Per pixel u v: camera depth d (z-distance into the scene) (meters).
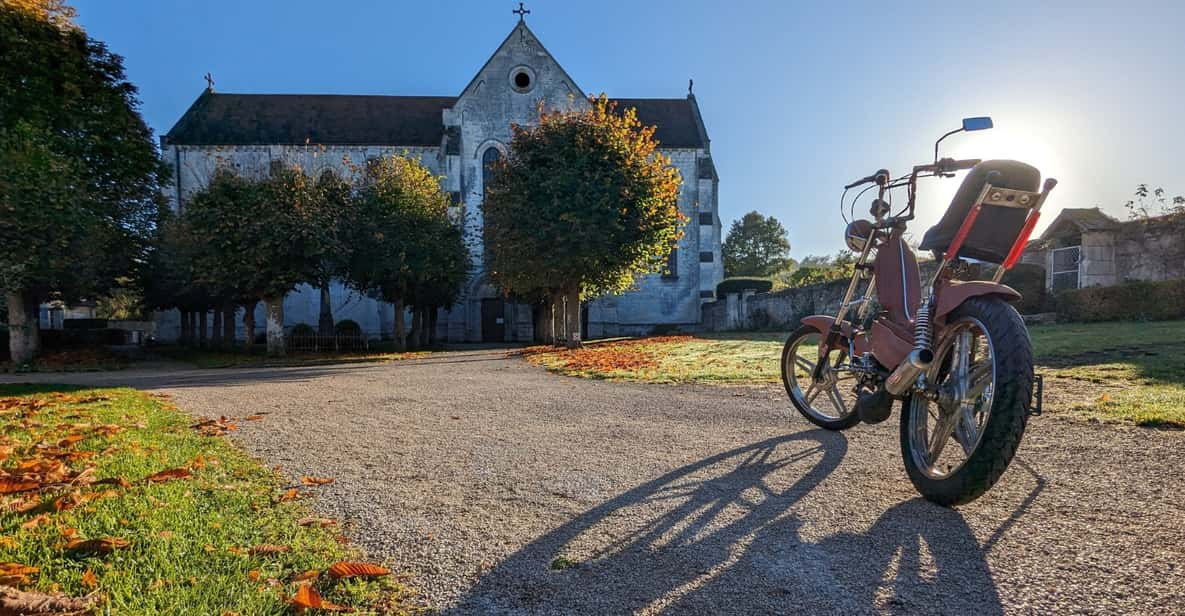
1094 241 16.39
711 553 2.12
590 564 2.03
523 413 5.26
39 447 3.63
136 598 1.63
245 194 18.80
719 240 39.44
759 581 1.90
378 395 6.74
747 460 3.43
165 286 22.02
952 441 3.57
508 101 34.50
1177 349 7.12
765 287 33.12
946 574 1.92
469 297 34.50
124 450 3.54
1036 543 2.12
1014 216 2.80
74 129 15.87
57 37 15.66
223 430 4.46
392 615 1.68
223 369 14.66
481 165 34.34
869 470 3.17
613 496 2.78
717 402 5.63
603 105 19.62
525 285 19.45
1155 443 3.30
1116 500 2.49
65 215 15.00
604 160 17.92
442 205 24.56
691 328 36.75
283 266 18.70
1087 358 6.88
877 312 3.58
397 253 21.45
